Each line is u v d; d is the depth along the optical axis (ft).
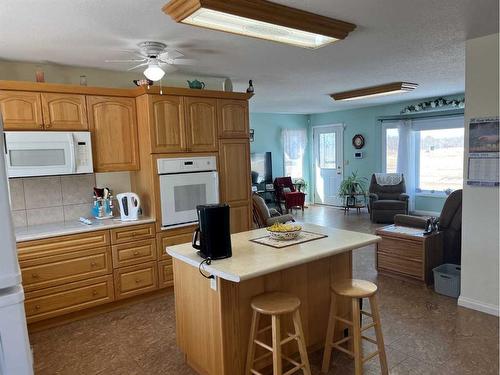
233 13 7.39
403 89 17.65
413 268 13.06
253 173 28.94
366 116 27.99
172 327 10.51
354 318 7.51
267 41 9.97
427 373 7.87
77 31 8.89
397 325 10.05
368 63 13.21
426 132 25.12
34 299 10.35
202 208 7.28
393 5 7.91
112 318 11.19
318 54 11.81
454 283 11.70
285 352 8.19
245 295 7.45
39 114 10.71
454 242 13.28
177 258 8.11
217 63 12.64
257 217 16.37
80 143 11.23
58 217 12.31
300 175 32.42
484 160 10.32
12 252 3.67
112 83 13.15
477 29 9.54
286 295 7.44
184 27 8.85
